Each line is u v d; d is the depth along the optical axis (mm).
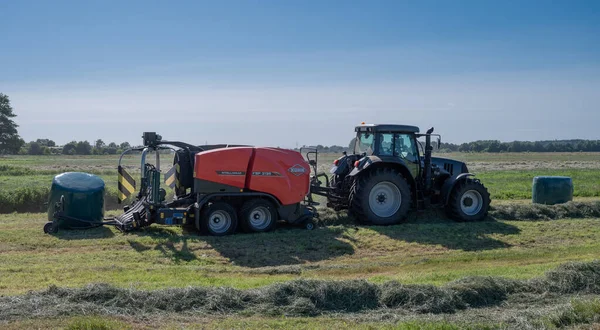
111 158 60594
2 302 6844
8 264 9727
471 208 14891
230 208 12625
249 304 7203
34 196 17969
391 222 14086
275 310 7016
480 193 14836
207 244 11680
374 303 7426
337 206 14797
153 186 12656
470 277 8156
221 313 6934
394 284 7746
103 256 10547
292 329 6395
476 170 40406
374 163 14109
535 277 8539
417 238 12742
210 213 12492
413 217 14984
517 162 55812
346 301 7387
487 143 105875
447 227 13750
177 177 13383
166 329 6234
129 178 13656
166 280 8766
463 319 6891
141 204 13023
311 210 13930
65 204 12711
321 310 7172
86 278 8750
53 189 12875
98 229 12820
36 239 11727
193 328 6289
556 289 8086
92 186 13031
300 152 13594
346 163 14852
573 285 8133
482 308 7477
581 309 6945
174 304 7008
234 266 10305
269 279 9023
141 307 6941
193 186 13180
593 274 8352
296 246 11883
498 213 15383
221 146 14109
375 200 14172
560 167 45438
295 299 7273
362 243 12305
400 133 14648
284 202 13141
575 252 11523
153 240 11766
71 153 76938
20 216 15562
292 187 13203
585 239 13031
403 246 12156
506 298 7824
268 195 13008
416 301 7395
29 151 76500
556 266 9406
